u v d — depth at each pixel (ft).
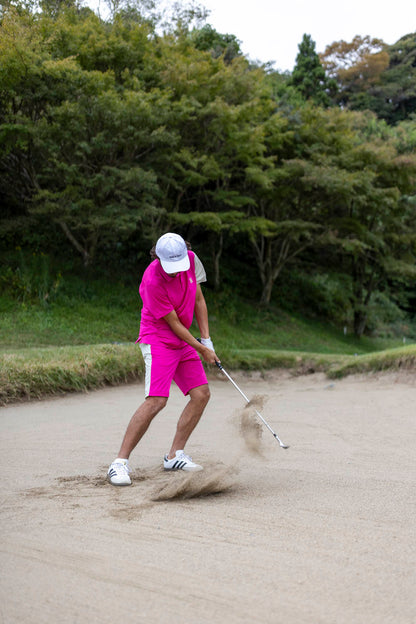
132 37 55.31
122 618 5.84
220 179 62.85
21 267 55.67
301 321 73.97
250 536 8.14
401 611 5.95
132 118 49.47
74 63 47.16
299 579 6.69
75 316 52.26
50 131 48.34
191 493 10.10
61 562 7.21
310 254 88.84
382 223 70.38
